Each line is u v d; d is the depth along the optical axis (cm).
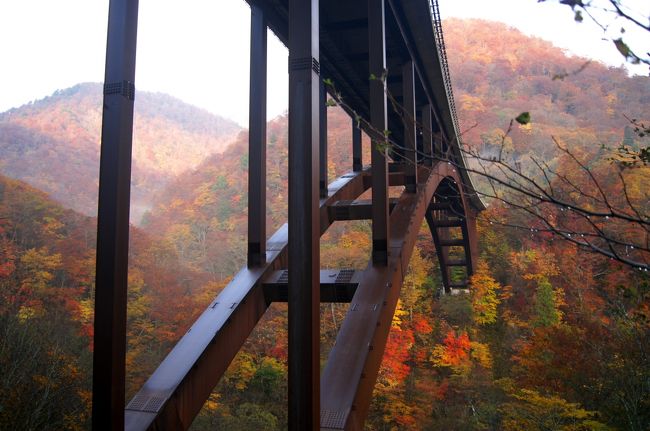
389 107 1379
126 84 396
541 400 1454
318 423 434
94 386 369
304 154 452
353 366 552
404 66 1080
